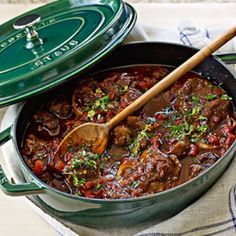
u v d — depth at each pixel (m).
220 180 0.92
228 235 0.91
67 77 0.99
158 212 0.91
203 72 1.06
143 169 0.92
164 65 1.10
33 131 1.03
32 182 0.90
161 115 1.01
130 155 0.97
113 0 1.07
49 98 1.06
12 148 1.01
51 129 1.03
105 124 0.98
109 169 0.95
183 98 1.02
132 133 0.99
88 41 1.00
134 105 0.99
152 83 1.07
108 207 0.88
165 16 1.26
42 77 0.98
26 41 1.05
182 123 0.99
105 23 1.05
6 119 1.07
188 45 1.11
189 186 0.88
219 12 1.25
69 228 0.94
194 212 0.91
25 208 0.99
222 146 0.96
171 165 0.92
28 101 1.03
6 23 1.10
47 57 1.01
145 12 1.27
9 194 0.90
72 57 0.99
